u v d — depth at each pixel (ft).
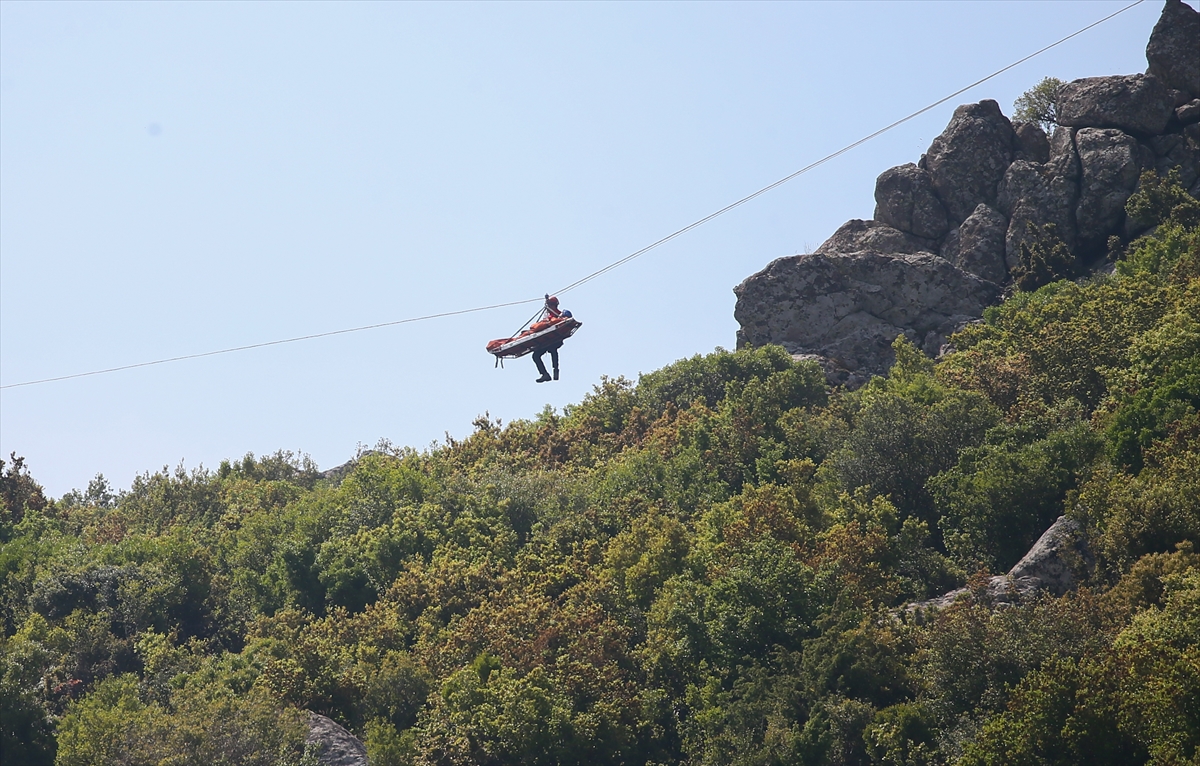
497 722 186.70
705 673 193.67
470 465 337.52
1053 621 172.35
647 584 222.48
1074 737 144.97
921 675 177.17
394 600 243.40
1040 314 293.84
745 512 226.38
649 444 303.27
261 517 296.10
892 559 213.25
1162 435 206.59
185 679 214.07
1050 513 213.87
